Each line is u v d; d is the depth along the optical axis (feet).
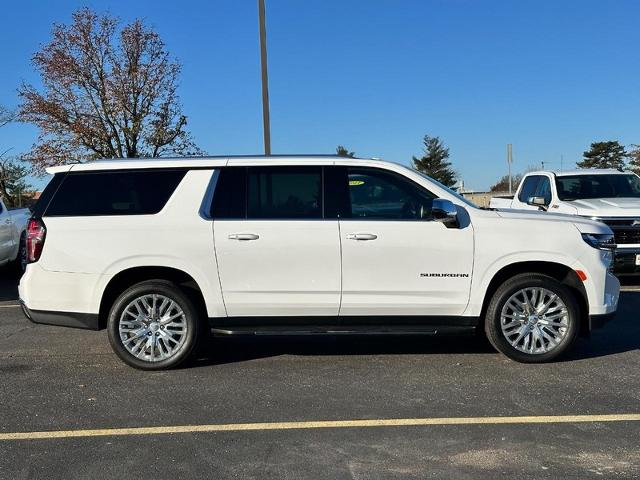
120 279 18.06
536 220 17.92
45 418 14.47
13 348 20.86
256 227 17.44
